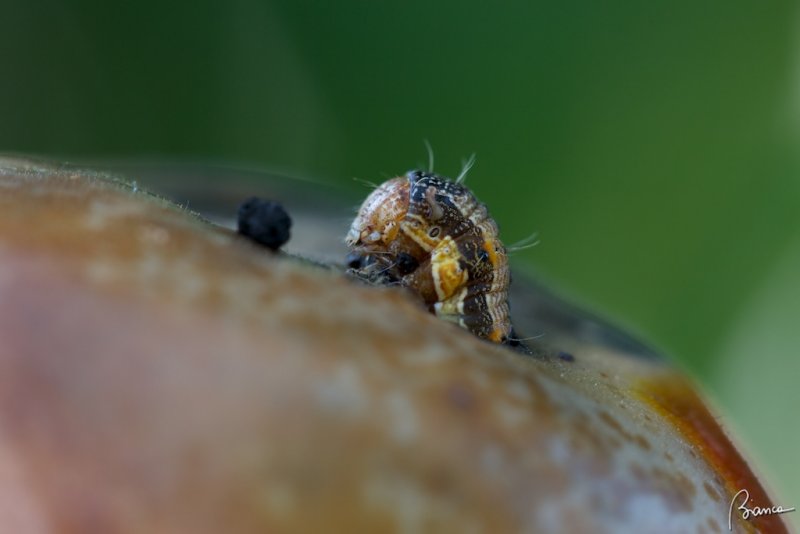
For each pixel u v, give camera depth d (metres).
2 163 0.07
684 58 0.14
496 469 0.07
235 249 0.07
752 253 0.13
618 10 0.15
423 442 0.06
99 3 0.16
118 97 0.16
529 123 0.15
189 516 0.06
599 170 0.15
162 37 0.16
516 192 0.15
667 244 0.14
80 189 0.07
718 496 0.07
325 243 0.09
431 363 0.07
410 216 0.09
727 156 0.14
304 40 0.16
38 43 0.16
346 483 0.06
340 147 0.16
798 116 0.13
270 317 0.06
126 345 0.06
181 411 0.06
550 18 0.15
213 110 0.16
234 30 0.16
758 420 0.12
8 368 0.06
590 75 0.15
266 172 0.10
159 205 0.07
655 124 0.14
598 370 0.08
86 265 0.06
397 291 0.07
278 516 0.06
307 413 0.06
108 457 0.06
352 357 0.06
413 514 0.06
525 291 0.09
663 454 0.07
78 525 0.06
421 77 0.16
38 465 0.06
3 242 0.06
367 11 0.16
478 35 0.15
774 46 0.14
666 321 0.13
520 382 0.07
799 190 0.13
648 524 0.07
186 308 0.06
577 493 0.07
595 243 0.14
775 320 0.13
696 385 0.08
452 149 0.16
